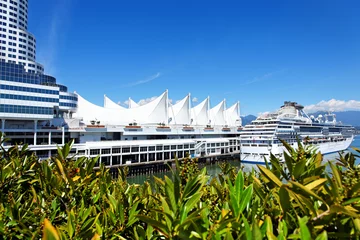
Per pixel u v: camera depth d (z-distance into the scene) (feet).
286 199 11.03
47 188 20.70
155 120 307.78
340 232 10.23
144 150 221.05
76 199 20.54
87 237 15.24
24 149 28.81
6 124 188.75
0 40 281.13
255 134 257.34
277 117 276.62
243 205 12.36
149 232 15.62
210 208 16.05
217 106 418.92
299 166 12.12
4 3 287.69
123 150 207.62
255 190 13.85
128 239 16.72
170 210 12.81
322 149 274.57
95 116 292.81
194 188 13.44
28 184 24.22
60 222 18.34
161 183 16.52
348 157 16.63
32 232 16.12
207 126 337.31
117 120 294.46
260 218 12.40
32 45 307.58
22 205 19.95
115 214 17.44
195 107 394.32
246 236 10.00
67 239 14.40
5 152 27.55
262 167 11.27
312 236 9.68
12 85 177.37
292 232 11.21
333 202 10.06
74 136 222.48
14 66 181.47
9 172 23.12
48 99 194.39
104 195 21.06
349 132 379.96
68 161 23.26
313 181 10.90
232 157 297.12
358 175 11.50
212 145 293.64
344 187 10.01
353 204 10.18
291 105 343.67
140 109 317.42
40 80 198.49
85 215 16.31
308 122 304.71
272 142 242.58
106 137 245.45
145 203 19.48
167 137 285.64
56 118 217.56
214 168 246.06
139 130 256.93
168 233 12.23
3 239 16.44
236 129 360.07
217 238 11.11
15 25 296.30
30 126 198.59
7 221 17.95
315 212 9.98
